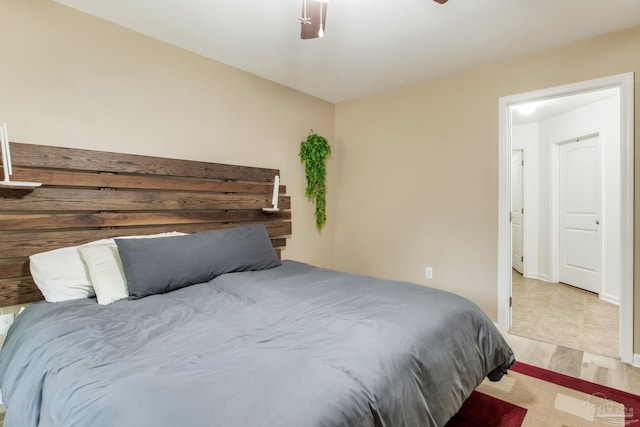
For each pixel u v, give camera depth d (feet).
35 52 6.28
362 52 8.56
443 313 4.93
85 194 6.79
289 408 2.64
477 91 9.52
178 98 8.34
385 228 11.59
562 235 14.62
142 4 6.53
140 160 7.54
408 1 6.34
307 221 11.80
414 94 10.78
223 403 2.63
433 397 4.02
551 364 7.51
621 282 7.57
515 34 7.64
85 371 3.28
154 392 2.74
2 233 5.92
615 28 7.39
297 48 8.36
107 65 7.16
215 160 9.12
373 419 3.04
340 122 12.79
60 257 6.05
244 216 9.70
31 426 3.41
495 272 9.31
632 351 7.46
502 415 5.68
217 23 7.22
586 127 13.12
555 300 12.33
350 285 6.27
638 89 7.29
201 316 4.88
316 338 3.94
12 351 4.58
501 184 9.15
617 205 11.94
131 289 5.84
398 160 11.21
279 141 10.84
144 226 7.72
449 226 10.13
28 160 6.09
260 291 5.90
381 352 3.66
